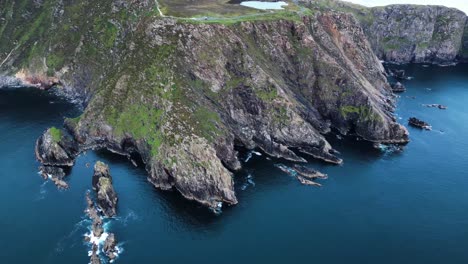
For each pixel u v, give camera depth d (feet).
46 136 390.42
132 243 291.38
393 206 348.38
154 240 295.89
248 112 431.84
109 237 288.92
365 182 380.37
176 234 303.07
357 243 302.86
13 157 387.96
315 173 384.06
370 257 289.94
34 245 286.05
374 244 303.07
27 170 369.71
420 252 297.53
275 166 395.75
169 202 338.54
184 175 348.79
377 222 327.26
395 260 288.71
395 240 308.40
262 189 361.10
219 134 393.29
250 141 423.23
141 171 376.48
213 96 426.92
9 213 315.58
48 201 330.75
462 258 293.84
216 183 346.54
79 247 286.25
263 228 314.35
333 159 411.95
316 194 358.43
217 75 434.71
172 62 425.69
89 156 396.16
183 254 284.20
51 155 379.96
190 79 425.69
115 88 427.33
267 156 413.18
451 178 396.16
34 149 401.70
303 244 299.17
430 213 342.03
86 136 412.57
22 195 336.70
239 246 294.46
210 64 436.35
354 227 320.09
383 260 288.10
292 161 407.23
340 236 309.42
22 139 418.51
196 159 356.18
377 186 375.45
